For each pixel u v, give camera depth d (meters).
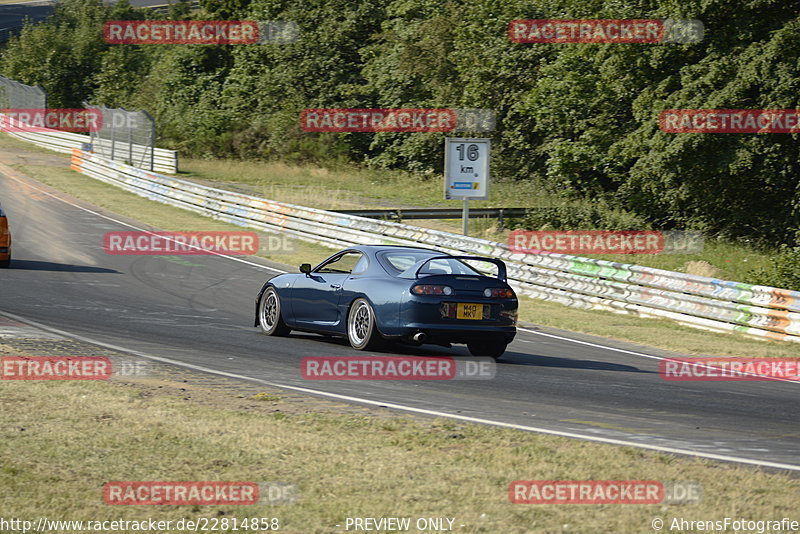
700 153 109.50
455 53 184.50
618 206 142.62
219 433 23.58
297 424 25.08
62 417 24.59
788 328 60.25
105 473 19.70
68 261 78.94
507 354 46.41
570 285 76.00
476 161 89.94
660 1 113.50
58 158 192.75
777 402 35.31
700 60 115.88
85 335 42.12
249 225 115.19
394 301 41.19
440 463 21.48
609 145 128.75
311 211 106.62
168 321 50.34
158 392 29.05
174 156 173.62
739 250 114.69
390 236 96.31
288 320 46.69
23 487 18.44
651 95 115.75
